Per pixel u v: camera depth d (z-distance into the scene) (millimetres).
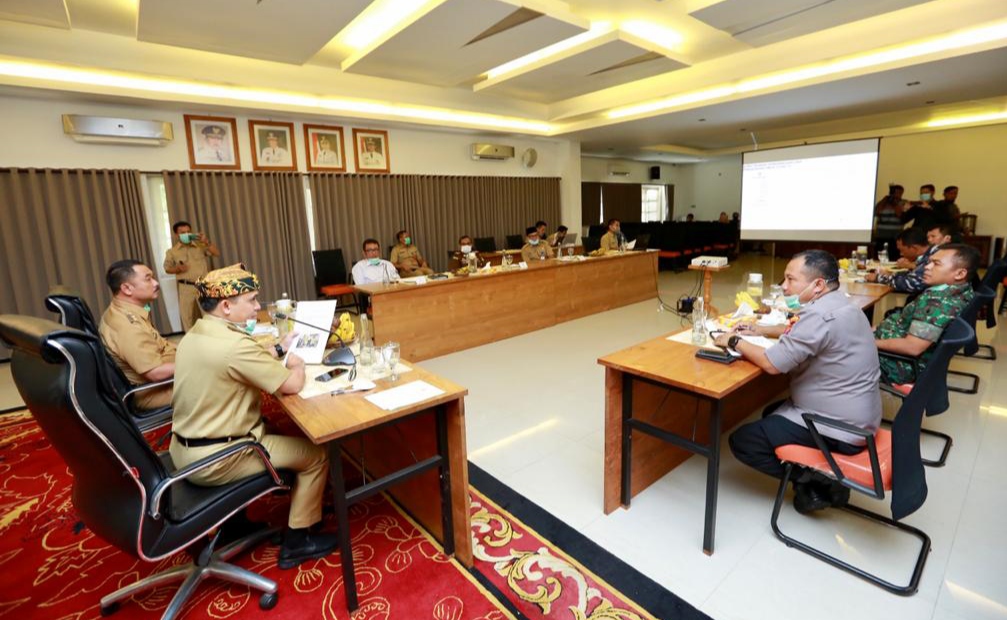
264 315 3070
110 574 1784
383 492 2236
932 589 1596
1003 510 1985
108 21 3938
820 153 6027
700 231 10180
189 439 1583
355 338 2408
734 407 2729
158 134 4906
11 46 3850
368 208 6664
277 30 3795
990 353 4016
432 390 1687
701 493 2180
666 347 2105
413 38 4102
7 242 4457
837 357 1695
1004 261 3535
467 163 7699
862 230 5809
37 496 2297
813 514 2012
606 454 1976
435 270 7410
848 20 3973
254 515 2107
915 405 1435
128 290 2256
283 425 3016
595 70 5211
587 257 5996
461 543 1763
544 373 3838
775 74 5363
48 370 1165
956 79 4977
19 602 1654
